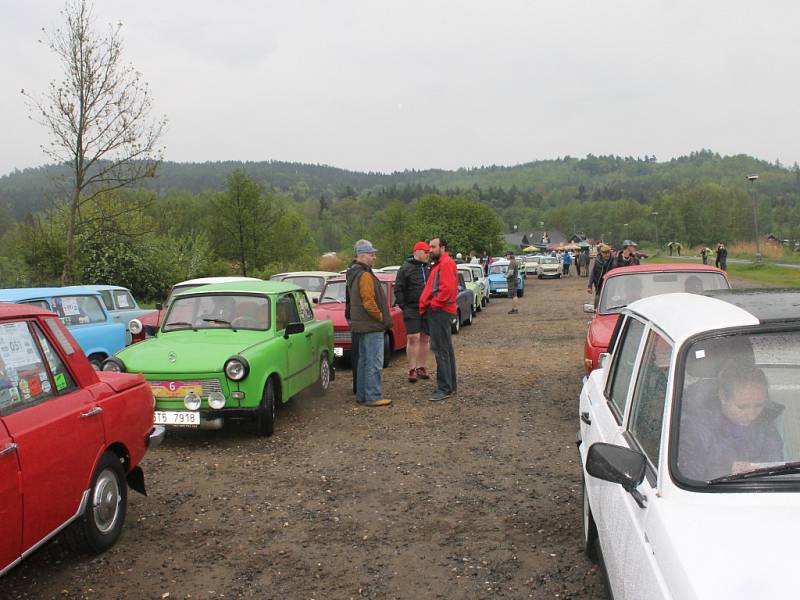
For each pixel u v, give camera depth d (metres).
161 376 7.20
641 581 2.41
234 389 7.23
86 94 15.81
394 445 7.25
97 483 4.53
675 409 2.66
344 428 8.01
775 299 3.20
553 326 18.16
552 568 4.32
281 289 8.86
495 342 15.36
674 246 97.38
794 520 2.28
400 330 12.98
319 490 5.91
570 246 116.88
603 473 2.67
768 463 2.53
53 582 4.26
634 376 3.40
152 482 6.20
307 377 9.01
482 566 4.39
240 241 38.06
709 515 2.35
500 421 8.14
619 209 180.12
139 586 4.20
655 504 2.47
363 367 9.15
